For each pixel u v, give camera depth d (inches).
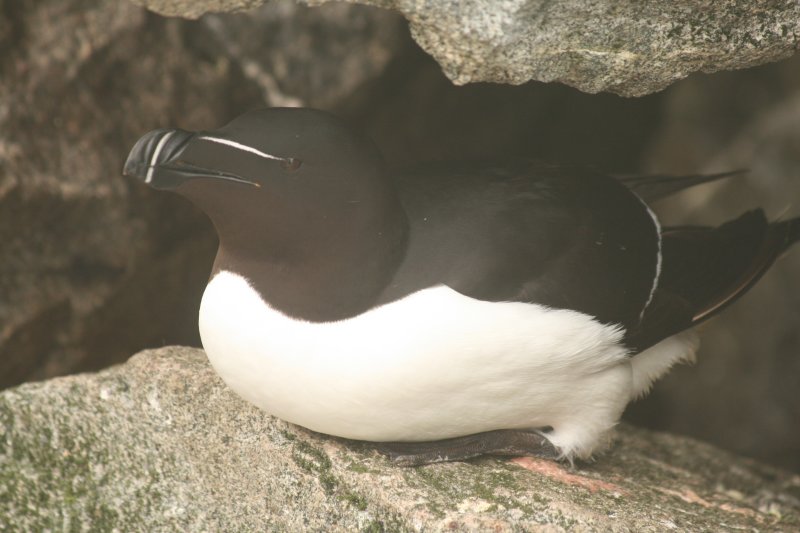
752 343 443.8
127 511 247.3
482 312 220.7
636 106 450.0
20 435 253.4
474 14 223.9
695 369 450.0
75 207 326.3
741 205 444.1
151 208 340.2
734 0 224.5
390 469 244.8
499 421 244.4
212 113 349.4
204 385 261.1
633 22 226.1
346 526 237.6
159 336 368.5
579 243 236.1
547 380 236.7
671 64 233.9
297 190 211.8
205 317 230.7
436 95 390.9
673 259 262.1
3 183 311.3
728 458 330.0
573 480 253.6
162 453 254.5
